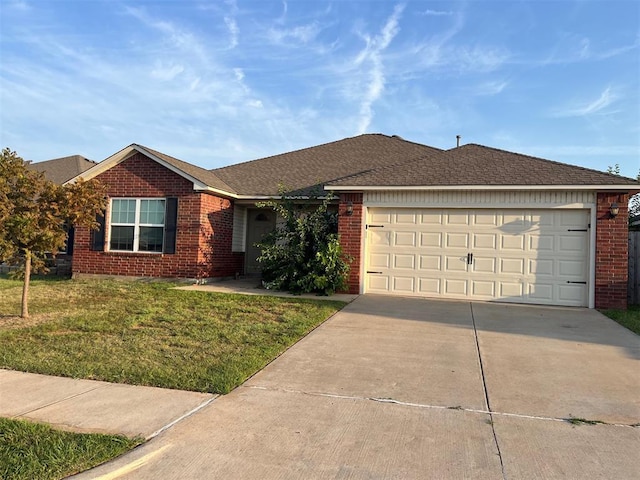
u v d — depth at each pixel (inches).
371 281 487.5
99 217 573.0
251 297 432.8
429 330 316.2
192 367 220.8
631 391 201.8
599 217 426.9
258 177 654.5
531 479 130.0
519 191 446.6
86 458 134.9
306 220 496.7
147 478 128.0
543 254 443.8
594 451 146.9
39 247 326.3
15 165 315.0
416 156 690.2
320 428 160.9
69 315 341.4
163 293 451.2
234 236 625.6
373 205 485.1
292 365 233.1
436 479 129.6
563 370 230.4
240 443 148.5
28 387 194.1
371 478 129.8
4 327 300.2
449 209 469.4
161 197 553.9
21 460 132.7
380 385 205.9
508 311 398.6
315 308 382.6
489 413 176.6
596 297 423.8
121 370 215.0
